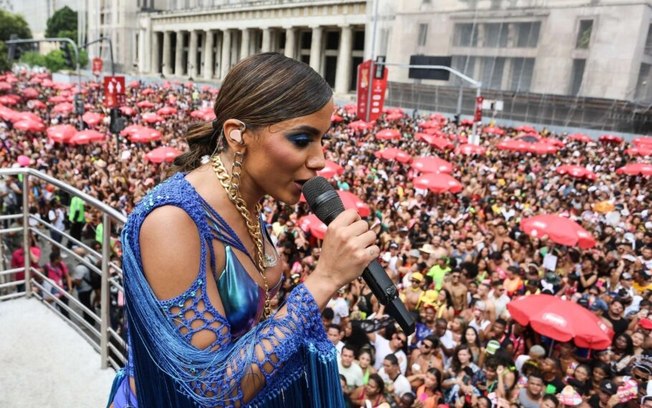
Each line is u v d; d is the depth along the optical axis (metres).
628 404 4.74
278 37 58.69
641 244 10.20
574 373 5.34
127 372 1.14
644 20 30.55
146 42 75.94
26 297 3.34
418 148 21.80
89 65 77.44
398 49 40.88
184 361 0.82
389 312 1.06
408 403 4.85
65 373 2.61
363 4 46.69
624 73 31.12
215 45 68.50
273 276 1.14
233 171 0.96
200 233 0.89
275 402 0.91
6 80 42.59
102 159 15.85
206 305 0.87
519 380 5.23
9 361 2.67
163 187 0.93
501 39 35.62
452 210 11.61
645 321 6.30
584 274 8.34
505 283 7.69
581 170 16.45
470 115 37.25
